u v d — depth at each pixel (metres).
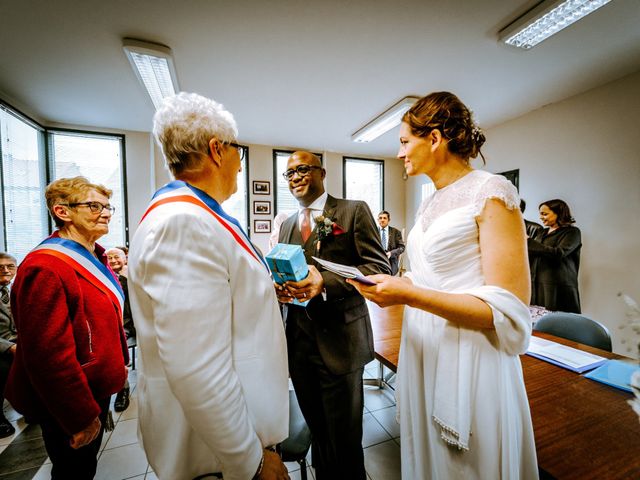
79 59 2.36
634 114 2.66
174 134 0.61
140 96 3.02
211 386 0.47
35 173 3.44
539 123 3.42
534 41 2.20
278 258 0.86
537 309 2.37
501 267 0.61
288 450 1.07
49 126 3.65
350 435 1.13
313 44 2.22
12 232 3.04
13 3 1.77
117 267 2.53
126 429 1.85
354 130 4.16
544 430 0.76
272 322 0.64
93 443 1.07
